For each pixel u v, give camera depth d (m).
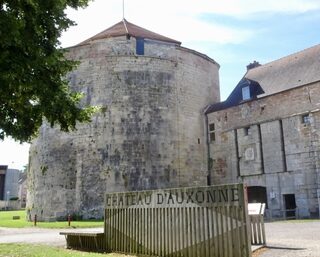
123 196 10.95
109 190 26.47
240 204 8.15
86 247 11.78
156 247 9.73
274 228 16.03
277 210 24.27
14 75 8.08
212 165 29.62
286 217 23.44
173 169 27.88
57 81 9.91
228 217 8.31
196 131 30.12
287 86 25.45
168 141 28.12
